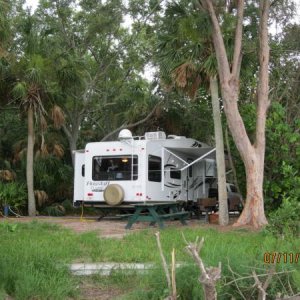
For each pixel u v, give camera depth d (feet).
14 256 23.98
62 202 76.74
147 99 80.12
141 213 52.03
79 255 29.25
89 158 57.31
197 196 65.77
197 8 50.31
